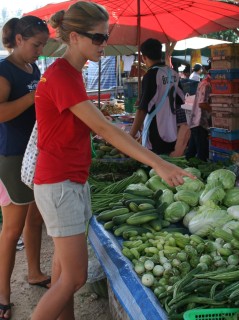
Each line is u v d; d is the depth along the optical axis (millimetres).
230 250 2264
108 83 14273
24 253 4418
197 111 6801
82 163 2156
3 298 3230
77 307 3346
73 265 2170
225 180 3111
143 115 4488
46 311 2215
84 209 2264
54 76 1972
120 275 2260
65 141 2059
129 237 2627
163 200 3053
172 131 4566
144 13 5895
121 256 2400
